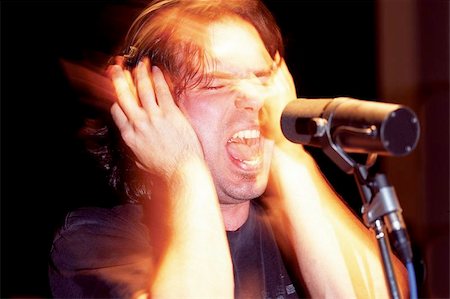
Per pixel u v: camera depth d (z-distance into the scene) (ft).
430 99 7.95
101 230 6.72
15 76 14.49
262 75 6.95
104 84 7.45
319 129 5.04
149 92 6.52
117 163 7.41
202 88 6.79
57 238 6.80
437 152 7.89
